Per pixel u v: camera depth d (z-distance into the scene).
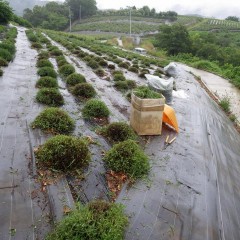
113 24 88.06
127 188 4.70
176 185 5.16
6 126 6.07
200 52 52.19
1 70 9.88
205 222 4.52
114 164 5.01
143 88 6.96
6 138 5.57
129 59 22.97
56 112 6.34
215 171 6.30
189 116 9.35
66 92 8.93
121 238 3.48
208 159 6.67
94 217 3.45
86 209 3.56
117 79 11.80
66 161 4.78
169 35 55.59
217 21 108.19
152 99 6.32
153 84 9.72
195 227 4.32
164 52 51.91
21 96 8.02
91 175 4.84
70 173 4.74
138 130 6.60
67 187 4.42
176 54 55.56
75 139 5.18
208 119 10.29
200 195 5.12
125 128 6.34
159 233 3.96
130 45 53.03
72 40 31.84
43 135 5.86
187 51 55.31
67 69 11.00
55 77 10.34
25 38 23.17
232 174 7.33
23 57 13.82
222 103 16.25
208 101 14.31
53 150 4.81
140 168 5.04
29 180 4.42
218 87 24.83
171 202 4.65
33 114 6.91
